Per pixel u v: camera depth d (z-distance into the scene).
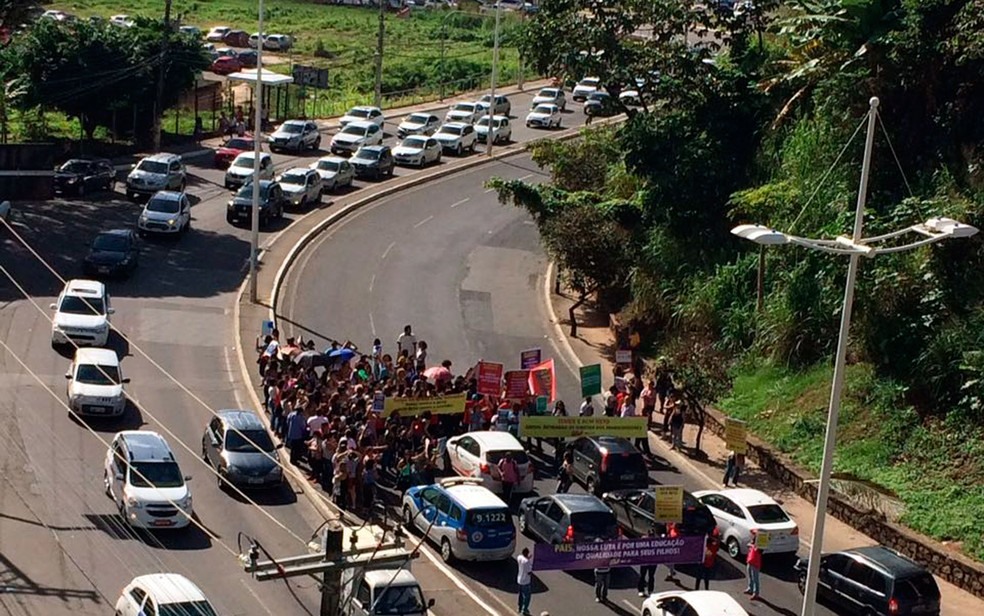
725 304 53.03
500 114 96.69
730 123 58.34
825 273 48.72
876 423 44.44
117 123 83.38
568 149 67.81
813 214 51.12
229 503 38.22
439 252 67.62
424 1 156.88
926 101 50.81
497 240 70.81
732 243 56.38
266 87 99.00
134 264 58.09
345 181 77.25
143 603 28.25
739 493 39.28
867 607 34.59
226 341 52.00
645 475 41.72
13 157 71.94
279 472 39.38
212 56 99.81
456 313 59.22
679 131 58.41
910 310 46.09
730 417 47.34
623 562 33.78
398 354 51.34
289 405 42.53
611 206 59.03
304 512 38.34
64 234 62.47
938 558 38.22
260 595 32.75
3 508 35.75
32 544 33.88
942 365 44.06
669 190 57.25
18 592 31.23
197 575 33.34
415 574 35.31
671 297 55.69
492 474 40.62
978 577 37.12
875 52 50.81
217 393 46.84
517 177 83.81
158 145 80.75
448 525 36.25
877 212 49.72
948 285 45.69
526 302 61.78
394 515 38.78
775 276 52.12
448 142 88.06
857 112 51.69
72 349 48.47
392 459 41.72
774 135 56.81
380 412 42.03
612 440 42.38
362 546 24.19
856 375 46.41
